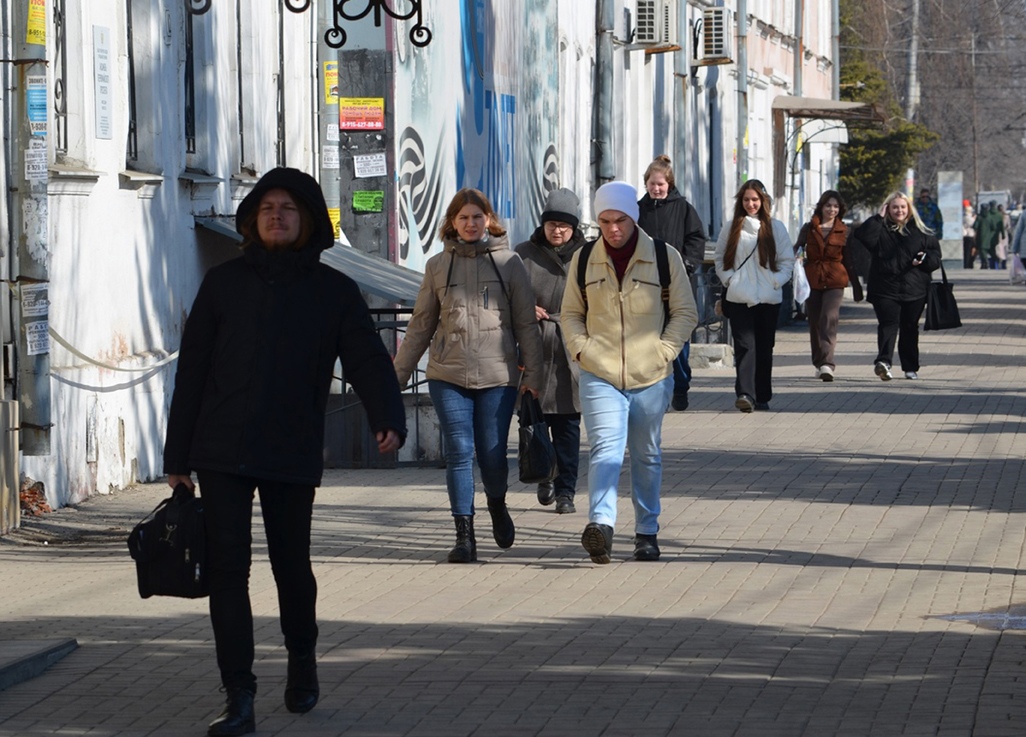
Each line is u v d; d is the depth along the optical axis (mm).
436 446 37438
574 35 66500
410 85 43594
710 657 19859
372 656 20016
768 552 26578
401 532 29062
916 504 30984
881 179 147375
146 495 33750
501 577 25016
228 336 17109
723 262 46156
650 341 25766
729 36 87938
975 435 41031
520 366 27438
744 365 46281
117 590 24141
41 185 29391
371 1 36844
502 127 53250
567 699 18078
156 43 36500
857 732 16672
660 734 16750
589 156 69562
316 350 17234
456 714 17562
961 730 16609
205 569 16938
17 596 23781
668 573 25125
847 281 55219
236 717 16719
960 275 143125
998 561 25688
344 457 37406
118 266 34688
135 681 19000
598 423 25719
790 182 115625
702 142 91688
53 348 31672
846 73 148000
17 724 17250
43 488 30781
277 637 21172
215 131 40188
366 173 42312
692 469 35594
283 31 44438
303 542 17438
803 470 35344
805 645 20422
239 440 16922
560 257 30609
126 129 35000
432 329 26828
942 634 20938
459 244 26609
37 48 29219
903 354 55938
